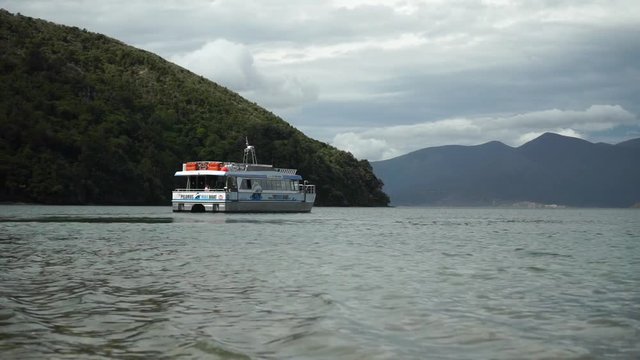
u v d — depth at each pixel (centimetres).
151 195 13438
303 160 16712
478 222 7712
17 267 2114
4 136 11888
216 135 16688
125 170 12925
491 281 1908
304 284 1772
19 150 11800
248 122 18338
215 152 15962
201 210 8225
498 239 4144
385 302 1480
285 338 1084
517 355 991
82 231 4106
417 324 1221
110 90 16288
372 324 1215
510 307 1430
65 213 7494
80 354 966
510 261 2569
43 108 13425
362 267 2261
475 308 1412
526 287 1778
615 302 1513
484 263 2473
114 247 2958
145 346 1019
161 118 16488
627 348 1038
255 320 1238
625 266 2395
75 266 2161
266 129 16962
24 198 11369
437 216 11150
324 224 5988
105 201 12519
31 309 1337
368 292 1641
